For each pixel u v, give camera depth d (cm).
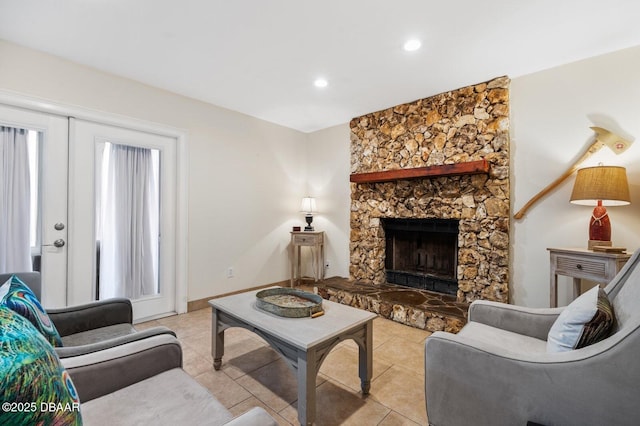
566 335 125
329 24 210
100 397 106
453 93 321
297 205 463
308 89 319
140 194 310
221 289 369
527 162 285
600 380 102
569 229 265
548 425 110
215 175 363
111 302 186
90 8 193
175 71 279
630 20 203
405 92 327
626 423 97
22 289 115
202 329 290
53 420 61
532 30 215
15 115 241
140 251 310
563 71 267
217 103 358
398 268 393
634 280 126
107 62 263
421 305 302
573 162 263
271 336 171
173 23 209
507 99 289
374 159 389
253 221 404
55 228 259
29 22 207
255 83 304
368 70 276
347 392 190
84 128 274
